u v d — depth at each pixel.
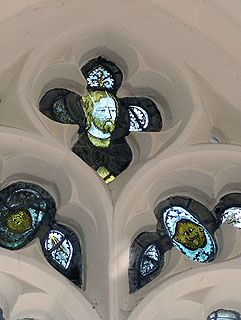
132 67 6.64
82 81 6.53
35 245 5.79
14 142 6.07
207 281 5.85
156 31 6.62
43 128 6.11
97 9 6.55
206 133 6.42
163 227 6.25
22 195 6.18
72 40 6.50
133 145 6.43
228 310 6.00
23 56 6.32
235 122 6.54
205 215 6.39
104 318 5.65
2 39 6.28
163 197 6.37
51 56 6.43
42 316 5.70
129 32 6.61
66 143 6.16
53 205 6.17
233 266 5.90
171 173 6.32
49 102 6.51
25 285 5.67
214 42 6.60
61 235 6.07
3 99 6.20
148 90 6.67
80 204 6.01
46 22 6.41
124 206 5.97
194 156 6.31
